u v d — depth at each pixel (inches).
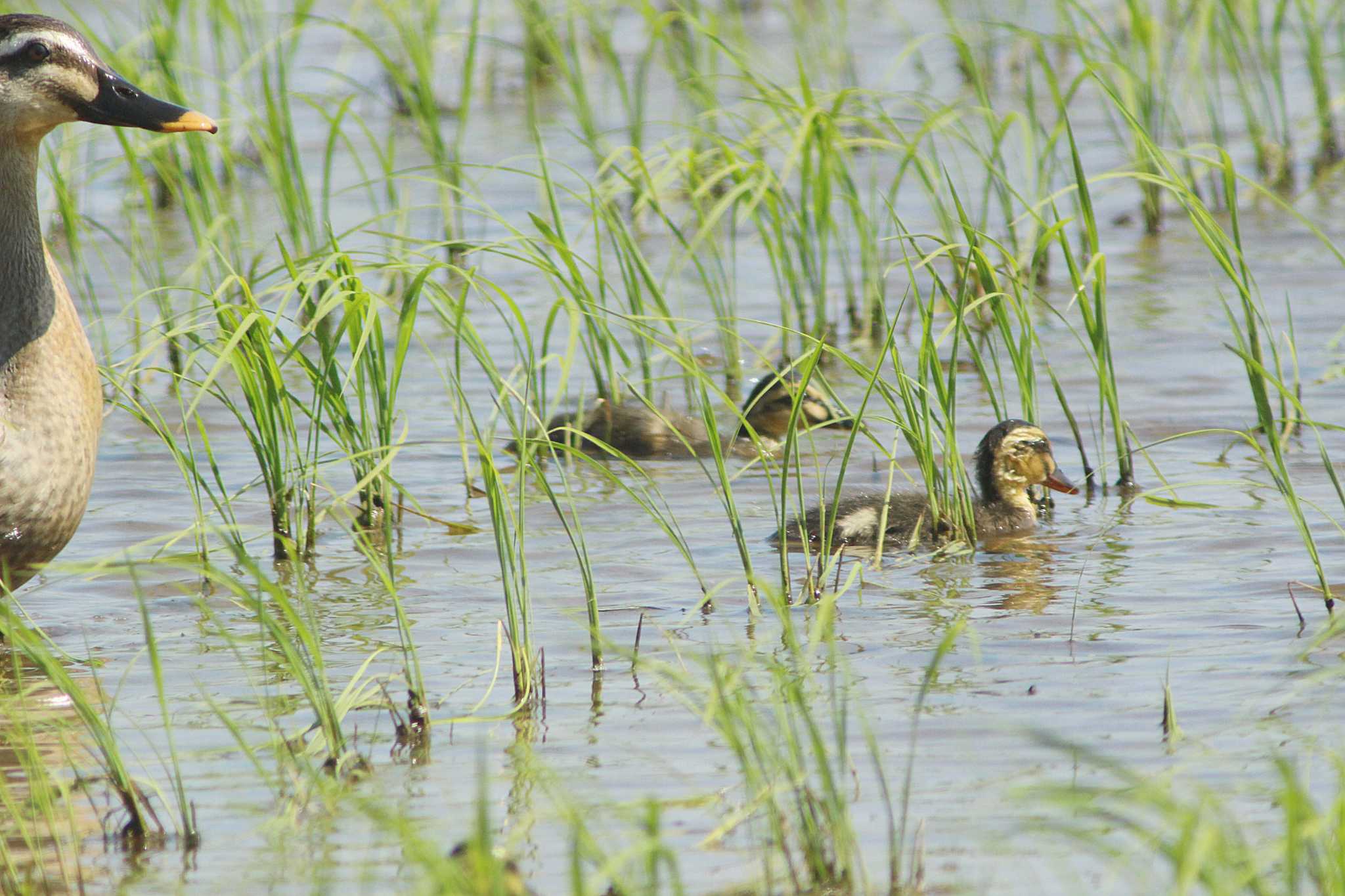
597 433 607.2
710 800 318.7
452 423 610.2
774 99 761.0
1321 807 304.0
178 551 484.7
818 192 678.5
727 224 866.8
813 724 315.3
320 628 421.4
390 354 686.5
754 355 696.4
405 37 872.3
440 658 400.5
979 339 687.1
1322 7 1205.1
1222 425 577.9
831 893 283.3
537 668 391.2
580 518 517.0
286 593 449.4
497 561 476.7
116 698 361.1
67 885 293.3
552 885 287.3
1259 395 441.1
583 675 387.2
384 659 399.9
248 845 306.2
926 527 497.4
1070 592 438.6
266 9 1182.9
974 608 427.8
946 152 945.5
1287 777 257.1
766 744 335.0
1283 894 267.6
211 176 745.6
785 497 451.8
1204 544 473.7
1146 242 824.3
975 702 363.3
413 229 844.0
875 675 381.1
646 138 994.7
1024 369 535.2
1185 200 512.1
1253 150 954.7
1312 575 441.7
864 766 332.8
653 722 358.6
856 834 305.1
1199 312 708.7
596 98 1106.7
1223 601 425.4
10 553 430.3
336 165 975.0
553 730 355.3
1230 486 524.1
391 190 754.2
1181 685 368.8
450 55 1192.2
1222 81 1076.5
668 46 903.1
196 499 470.3
